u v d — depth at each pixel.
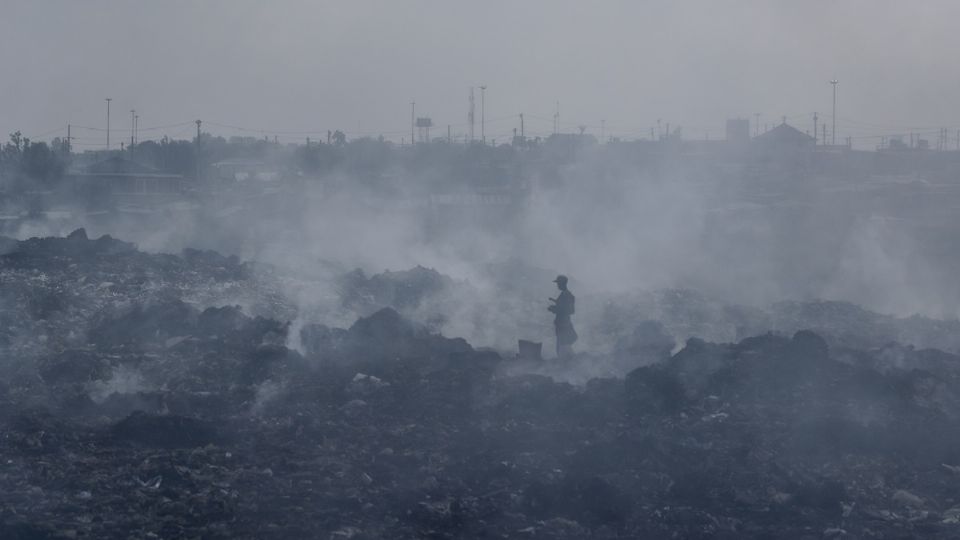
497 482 27.62
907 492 27.22
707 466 28.31
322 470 28.02
